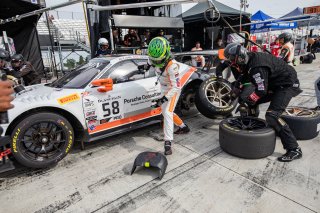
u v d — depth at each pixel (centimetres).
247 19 1093
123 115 312
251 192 207
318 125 303
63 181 241
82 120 277
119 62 319
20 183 240
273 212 182
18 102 241
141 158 246
